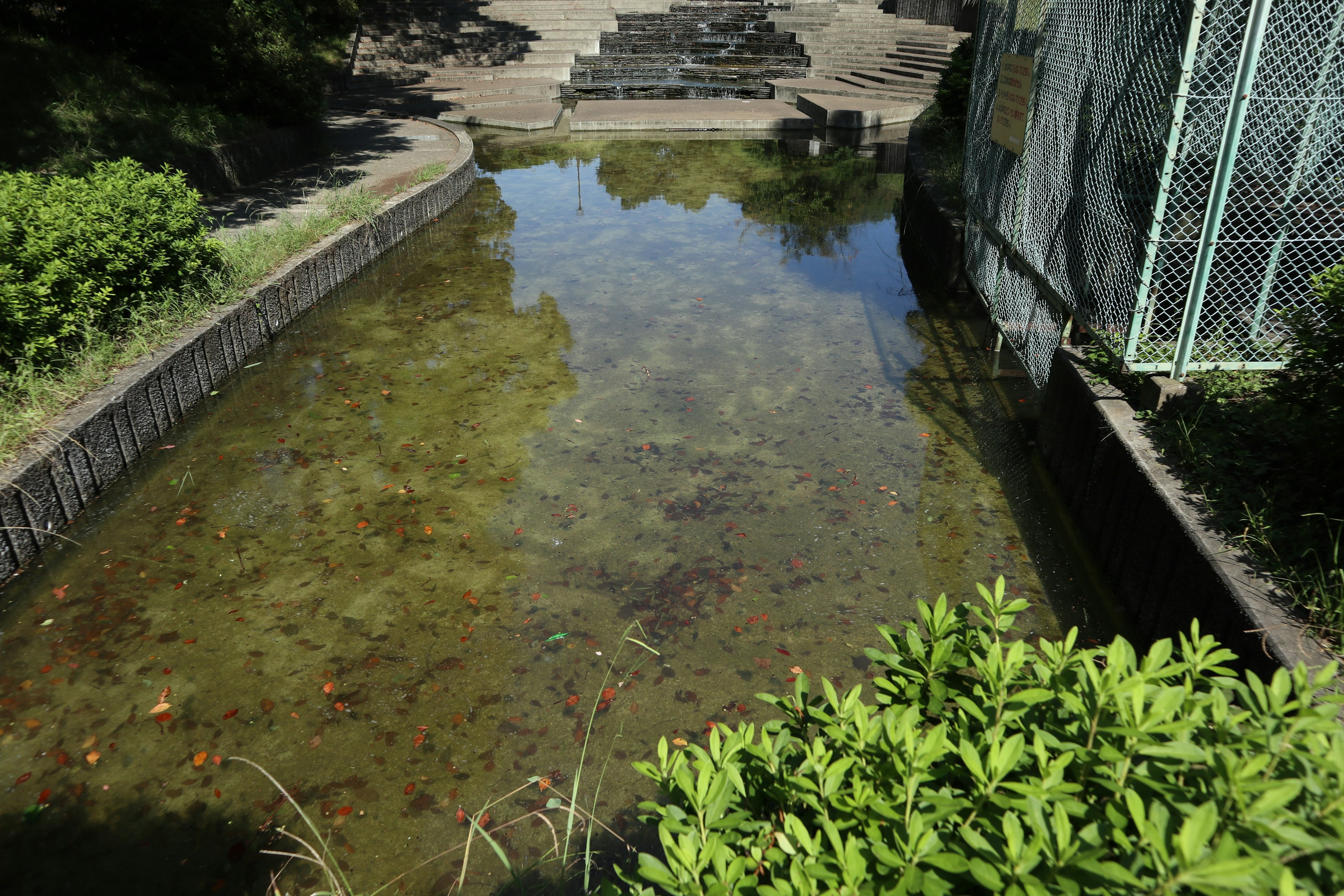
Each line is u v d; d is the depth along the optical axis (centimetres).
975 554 434
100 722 333
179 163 911
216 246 645
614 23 2403
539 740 324
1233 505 333
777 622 386
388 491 491
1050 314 545
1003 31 680
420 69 2133
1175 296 535
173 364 553
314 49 1455
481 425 566
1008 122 632
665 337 714
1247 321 471
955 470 511
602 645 372
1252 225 555
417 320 755
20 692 348
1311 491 333
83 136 874
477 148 1580
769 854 147
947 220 826
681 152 1553
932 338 712
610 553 434
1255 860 108
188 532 454
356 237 855
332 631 382
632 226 1066
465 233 1037
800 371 647
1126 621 378
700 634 379
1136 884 114
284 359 670
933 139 1216
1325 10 504
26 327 483
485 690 348
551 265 912
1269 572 298
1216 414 396
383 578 418
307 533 454
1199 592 313
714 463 518
